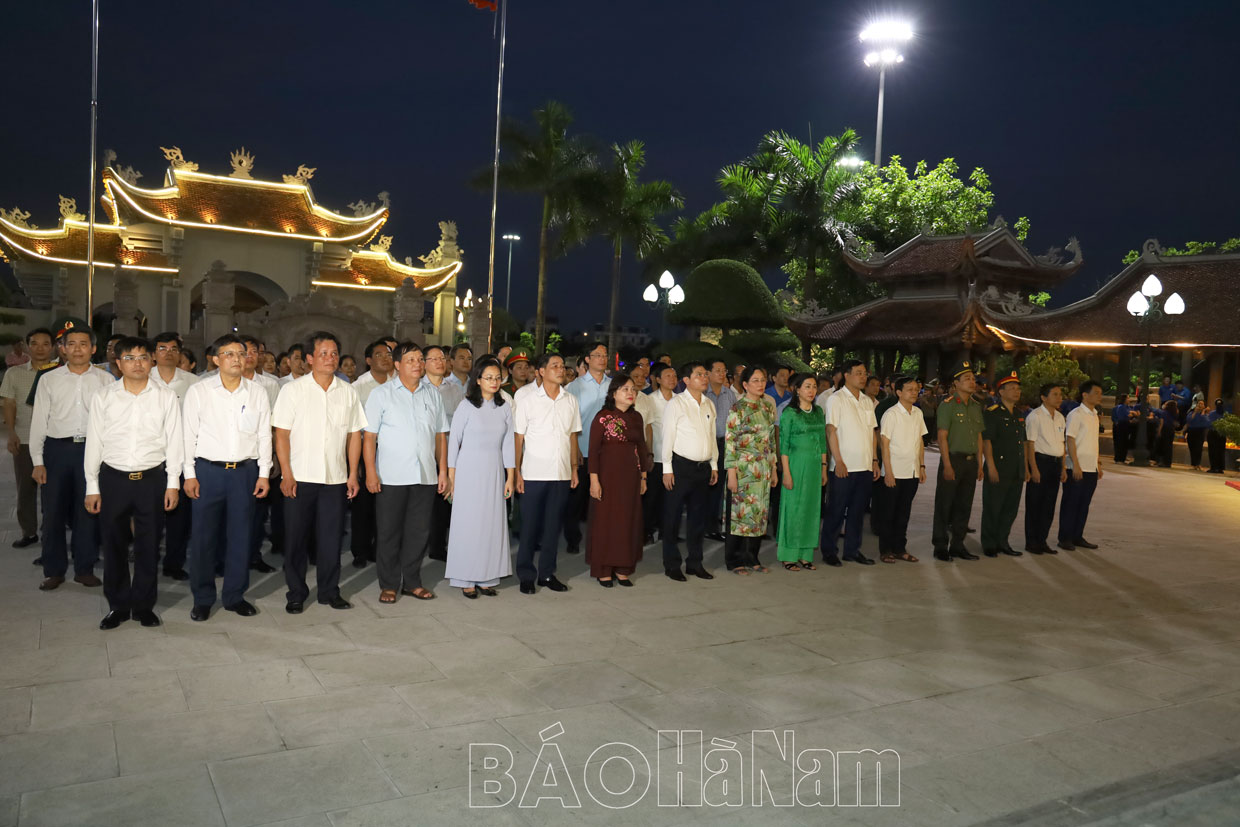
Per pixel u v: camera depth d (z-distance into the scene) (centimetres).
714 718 452
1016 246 3278
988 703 488
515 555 862
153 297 3788
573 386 920
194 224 3684
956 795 379
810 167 3691
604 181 3278
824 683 510
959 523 899
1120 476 1845
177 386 707
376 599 665
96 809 341
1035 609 704
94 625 571
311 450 616
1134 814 370
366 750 400
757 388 786
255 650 533
